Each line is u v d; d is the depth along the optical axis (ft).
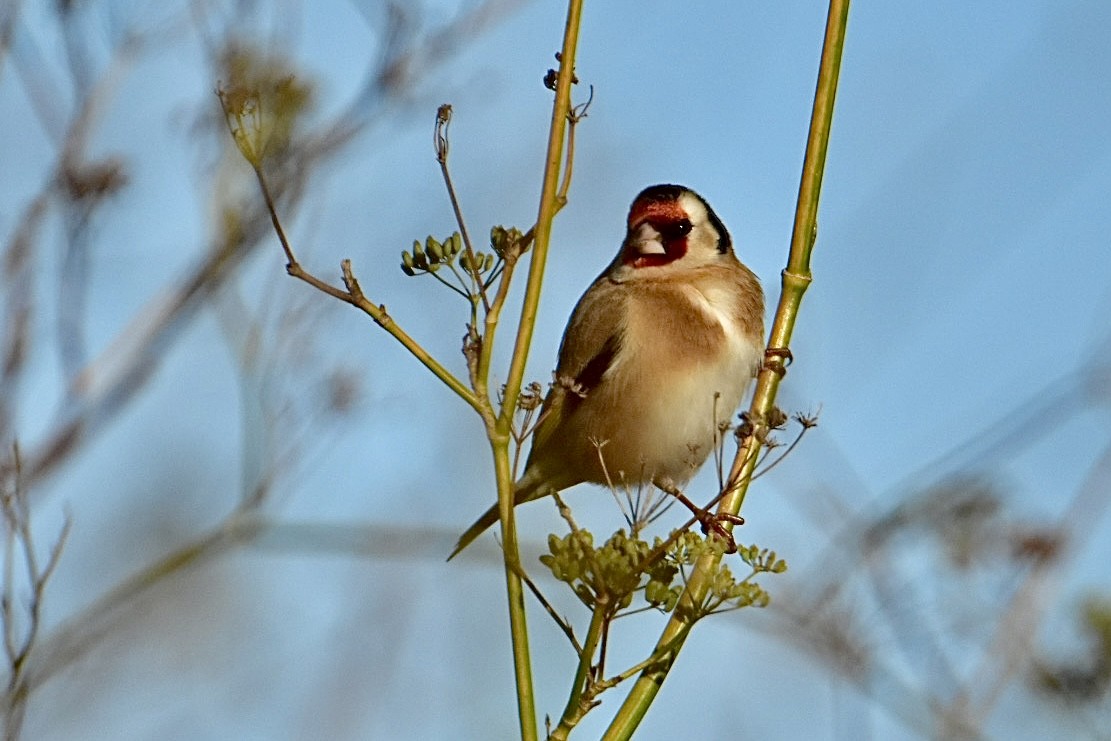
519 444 20.79
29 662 33.58
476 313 21.03
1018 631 34.06
